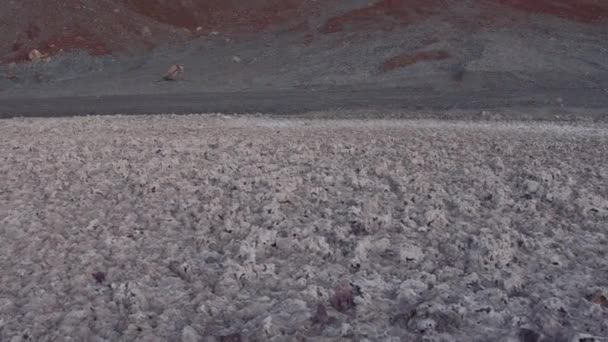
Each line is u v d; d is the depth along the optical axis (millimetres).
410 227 8016
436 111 29969
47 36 44312
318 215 8719
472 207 8820
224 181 10922
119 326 5457
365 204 8945
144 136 17938
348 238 7555
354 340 5012
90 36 45094
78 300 6031
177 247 7508
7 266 7066
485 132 20969
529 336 5020
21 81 39625
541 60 38906
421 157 13383
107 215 9086
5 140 17109
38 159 13539
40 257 7281
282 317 5480
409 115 28969
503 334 5090
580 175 11297
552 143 16656
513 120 27141
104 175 11742
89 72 41719
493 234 7562
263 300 5902
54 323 5590
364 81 37312
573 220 8391
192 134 18844
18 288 6406
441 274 6434
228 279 6289
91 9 47688
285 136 18422
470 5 49719
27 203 9836
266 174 11359
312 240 7316
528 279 6320
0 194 10523
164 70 41469
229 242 7676
